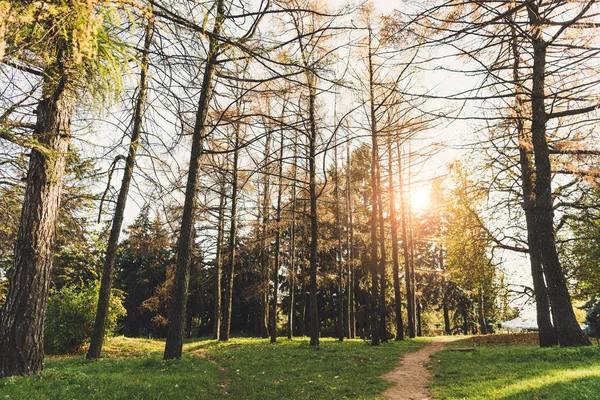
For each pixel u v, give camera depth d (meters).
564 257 17.44
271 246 24.81
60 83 4.99
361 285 32.44
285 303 35.81
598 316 16.20
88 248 17.73
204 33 3.99
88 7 2.80
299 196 22.39
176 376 8.23
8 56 3.48
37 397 5.57
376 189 18.05
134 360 10.48
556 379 6.29
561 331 9.99
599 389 5.21
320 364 11.05
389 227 31.81
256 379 9.30
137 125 10.18
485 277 17.77
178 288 10.75
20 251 7.00
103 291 12.36
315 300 15.80
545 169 10.58
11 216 12.41
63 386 6.36
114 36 3.58
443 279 36.53
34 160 7.21
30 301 6.94
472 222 17.33
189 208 11.03
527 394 5.77
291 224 21.11
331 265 28.88
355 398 7.43
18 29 2.96
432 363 11.20
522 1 5.78
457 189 17.34
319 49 9.14
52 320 15.80
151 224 16.33
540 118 10.69
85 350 15.90
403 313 33.31
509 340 17.73
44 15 2.85
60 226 15.45
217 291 22.59
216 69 5.30
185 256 10.88
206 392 7.61
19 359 6.73
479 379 7.88
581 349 8.86
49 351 15.73
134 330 39.06
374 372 9.91
